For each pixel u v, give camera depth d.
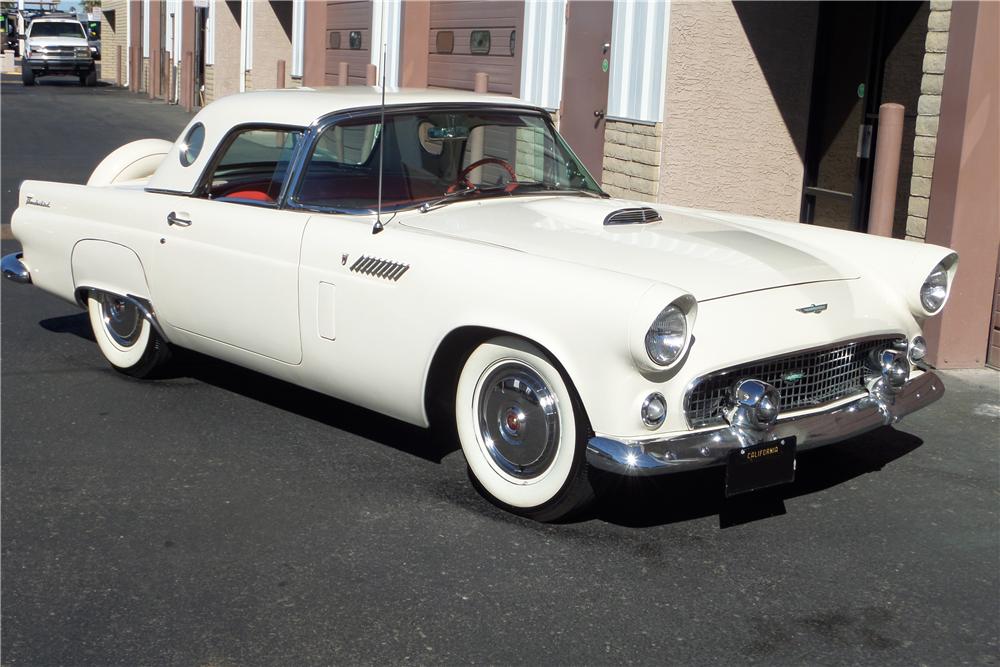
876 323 4.04
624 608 3.36
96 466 4.48
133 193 5.42
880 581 3.56
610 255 3.95
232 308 4.81
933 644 3.17
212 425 5.00
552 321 3.63
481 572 3.58
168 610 3.32
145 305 5.34
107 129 20.64
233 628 3.21
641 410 3.52
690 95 8.32
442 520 3.99
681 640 3.17
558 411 3.79
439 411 4.29
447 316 3.94
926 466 4.64
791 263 4.10
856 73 8.09
